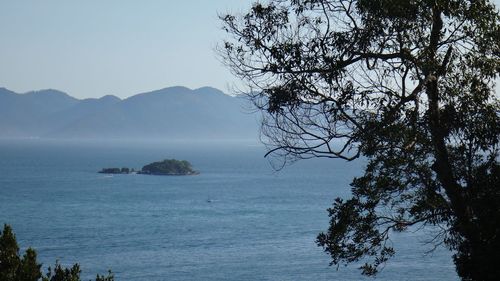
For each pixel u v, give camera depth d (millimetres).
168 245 98125
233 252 90938
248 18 18125
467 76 17969
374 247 19266
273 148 17875
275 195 180250
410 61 17547
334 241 19078
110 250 94062
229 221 126188
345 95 17297
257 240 101562
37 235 108562
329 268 76125
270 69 17781
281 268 78250
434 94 17797
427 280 67562
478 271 16484
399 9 17000
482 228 16609
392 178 18094
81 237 106438
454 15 17391
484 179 17422
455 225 18078
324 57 17562
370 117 17547
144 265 82375
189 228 117062
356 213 18641
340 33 17547
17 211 143750
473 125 17766
